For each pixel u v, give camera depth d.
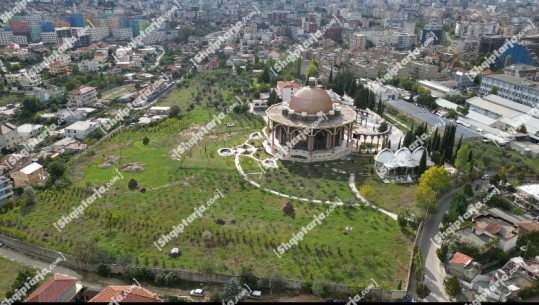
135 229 91.25
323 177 117.81
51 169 118.88
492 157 125.88
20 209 100.75
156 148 141.50
